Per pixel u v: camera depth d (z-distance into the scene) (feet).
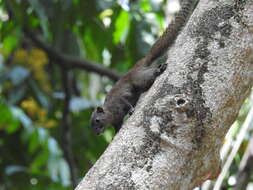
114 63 45.42
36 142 41.75
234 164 37.55
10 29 43.29
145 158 17.37
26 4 41.16
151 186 16.97
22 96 43.80
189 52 18.67
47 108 44.93
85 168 46.98
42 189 46.93
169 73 18.56
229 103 18.19
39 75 45.29
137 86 29.76
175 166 17.42
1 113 41.11
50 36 47.34
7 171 45.16
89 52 47.37
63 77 45.42
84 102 46.47
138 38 42.88
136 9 43.83
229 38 18.60
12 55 47.19
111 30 43.06
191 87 18.04
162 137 17.56
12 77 42.88
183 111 17.69
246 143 36.14
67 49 46.37
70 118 47.11
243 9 18.86
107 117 32.68
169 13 45.11
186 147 17.60
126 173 17.12
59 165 43.34
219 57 18.37
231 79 18.20
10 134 47.24
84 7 41.22
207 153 18.17
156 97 18.22
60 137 47.60
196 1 26.25
